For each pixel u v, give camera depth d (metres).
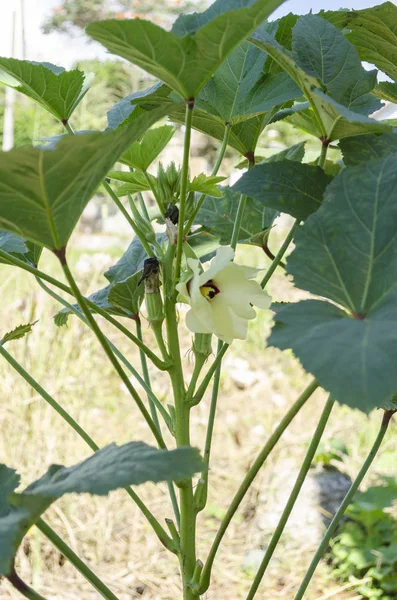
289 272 0.59
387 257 0.58
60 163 0.53
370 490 1.58
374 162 0.61
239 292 0.63
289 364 2.72
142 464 0.53
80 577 1.61
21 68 0.73
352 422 2.18
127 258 0.85
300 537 1.67
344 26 0.76
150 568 1.64
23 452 1.77
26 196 0.54
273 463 1.99
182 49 0.56
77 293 0.59
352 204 0.60
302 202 0.67
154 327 0.68
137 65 0.60
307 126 0.93
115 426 2.11
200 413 2.37
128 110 0.79
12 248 0.82
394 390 0.49
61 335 2.01
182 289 0.62
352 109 0.70
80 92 0.78
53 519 1.69
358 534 1.62
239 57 0.73
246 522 1.82
